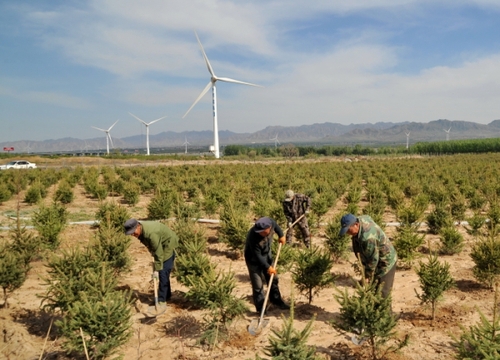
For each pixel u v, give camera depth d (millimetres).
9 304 7129
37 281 8539
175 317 6656
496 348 4035
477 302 6910
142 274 9016
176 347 5621
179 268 6820
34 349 5539
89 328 4777
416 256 8953
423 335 5703
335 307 6934
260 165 47719
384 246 5695
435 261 6266
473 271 7801
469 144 92500
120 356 4926
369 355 5176
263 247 6391
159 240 6805
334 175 30547
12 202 21484
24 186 25969
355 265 7992
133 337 5910
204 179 27016
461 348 4297
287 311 6793
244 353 5391
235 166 44156
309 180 24516
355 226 5684
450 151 95125
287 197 10406
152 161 70688
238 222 10172
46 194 23203
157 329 6219
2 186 21344
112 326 4859
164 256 7035
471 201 15789
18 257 7508
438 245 10672
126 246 8086
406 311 6637
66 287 5863
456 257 9953
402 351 5234
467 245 11062
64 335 5094
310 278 6723
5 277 6680
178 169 38938
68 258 6426
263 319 6383
